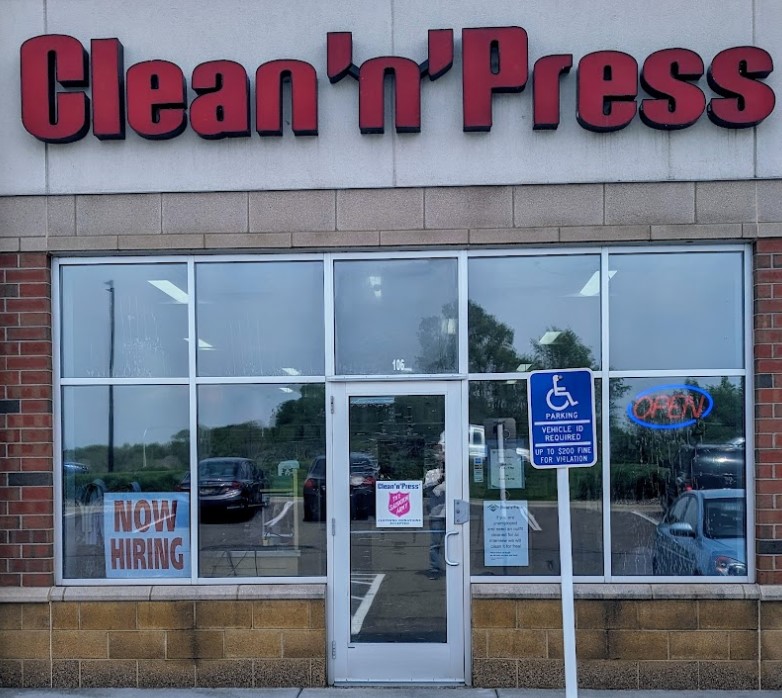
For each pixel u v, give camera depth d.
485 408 6.76
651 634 6.45
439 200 6.70
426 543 6.70
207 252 6.88
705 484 6.67
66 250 6.82
